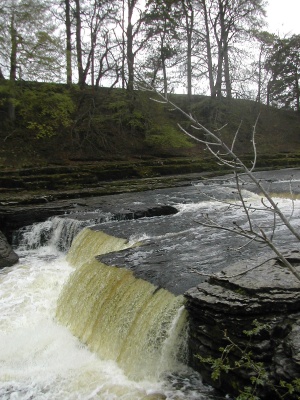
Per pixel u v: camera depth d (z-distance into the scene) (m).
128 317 6.89
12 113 24.20
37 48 21.64
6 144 22.98
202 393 5.33
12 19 20.52
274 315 4.94
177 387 5.52
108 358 6.72
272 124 36.72
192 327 5.71
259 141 32.38
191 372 5.78
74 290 8.49
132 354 6.39
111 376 6.16
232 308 5.05
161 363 5.97
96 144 25.89
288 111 41.56
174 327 6.06
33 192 18.19
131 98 26.52
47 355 6.93
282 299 4.96
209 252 8.62
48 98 22.95
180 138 26.55
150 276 7.29
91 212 14.41
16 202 15.77
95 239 11.59
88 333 7.50
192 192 18.06
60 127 25.41
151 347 6.17
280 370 4.50
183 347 5.98
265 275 5.62
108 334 7.09
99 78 26.56
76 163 23.33
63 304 8.54
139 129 28.41
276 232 9.94
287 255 6.39
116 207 14.99
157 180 21.38
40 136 22.98
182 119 31.62
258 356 4.77
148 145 27.98
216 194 17.14
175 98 33.84
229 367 4.64
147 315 6.55
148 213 14.32
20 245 13.94
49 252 13.24
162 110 28.42
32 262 11.87
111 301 7.43
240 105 33.06
